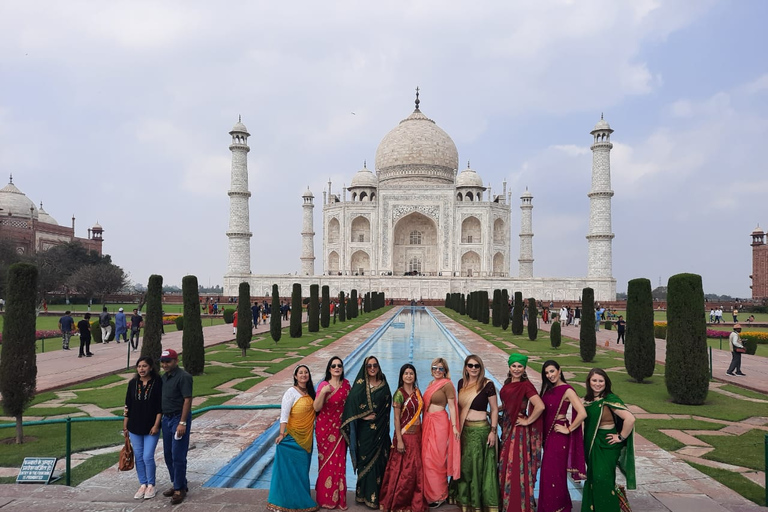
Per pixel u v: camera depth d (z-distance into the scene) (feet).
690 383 55.77
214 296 270.26
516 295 131.75
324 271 340.59
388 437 29.91
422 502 28.09
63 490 31.12
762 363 88.84
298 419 28.81
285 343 108.58
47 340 119.34
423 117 382.63
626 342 70.38
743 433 45.16
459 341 110.63
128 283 324.60
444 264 316.81
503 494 27.25
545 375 28.19
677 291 57.16
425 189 319.06
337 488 29.01
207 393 58.44
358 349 96.84
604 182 268.41
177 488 29.48
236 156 282.15
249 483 33.76
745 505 29.45
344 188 329.11
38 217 407.23
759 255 337.52
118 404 54.24
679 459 37.78
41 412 51.03
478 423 28.32
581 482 34.58
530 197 342.44
